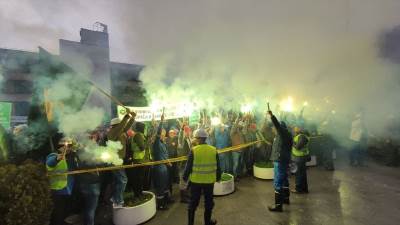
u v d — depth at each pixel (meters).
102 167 5.52
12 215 3.93
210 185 5.46
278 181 6.48
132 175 6.36
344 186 8.28
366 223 5.80
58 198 4.95
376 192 7.72
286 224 5.82
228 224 5.86
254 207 6.74
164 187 6.68
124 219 5.66
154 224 5.86
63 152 4.97
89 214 5.32
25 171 4.33
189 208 5.49
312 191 7.88
